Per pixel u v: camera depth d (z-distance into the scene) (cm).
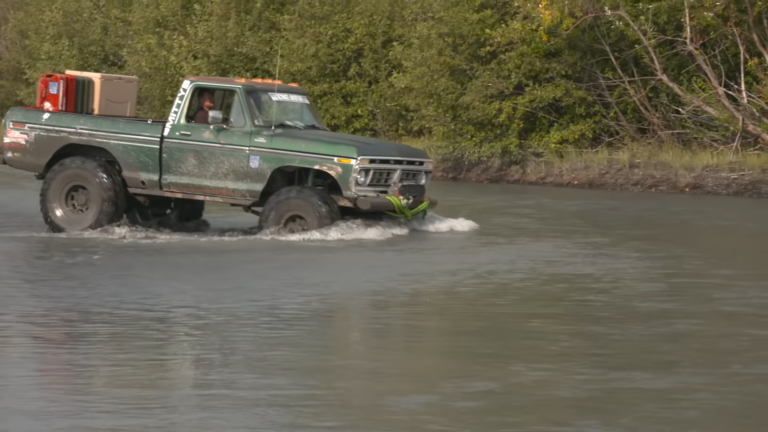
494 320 2008
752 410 1436
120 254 2769
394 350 1759
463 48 6044
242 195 3086
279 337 1850
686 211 4028
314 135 3100
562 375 1609
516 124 5828
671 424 1374
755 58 5653
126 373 1603
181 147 3122
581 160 5466
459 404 1454
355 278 2452
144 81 7256
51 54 8038
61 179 3172
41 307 2102
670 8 5709
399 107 6562
